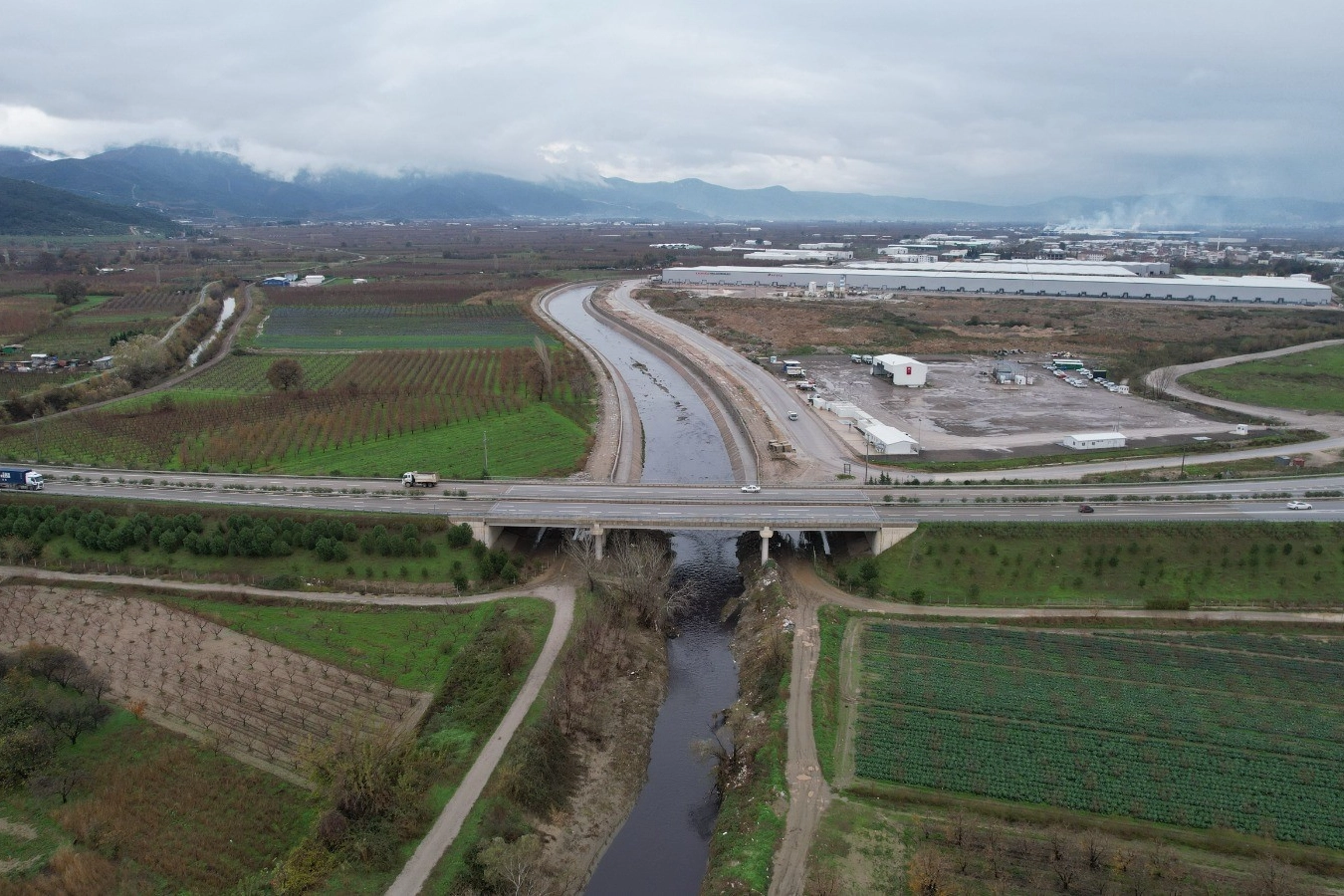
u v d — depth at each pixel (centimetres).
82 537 12925
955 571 12056
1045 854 7275
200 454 16800
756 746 8912
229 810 7800
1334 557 11956
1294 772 8231
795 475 15450
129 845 7394
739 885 7031
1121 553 12106
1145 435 17988
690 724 9919
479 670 9981
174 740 8700
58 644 10462
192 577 12306
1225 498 13762
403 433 18538
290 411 19638
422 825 7719
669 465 17675
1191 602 11375
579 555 12700
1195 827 7581
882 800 8006
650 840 8138
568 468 16312
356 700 9500
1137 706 9294
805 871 7188
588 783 8769
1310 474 15050
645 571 12188
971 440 17762
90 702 8931
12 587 12062
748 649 11069
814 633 10844
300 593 11969
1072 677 9862
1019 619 11225
